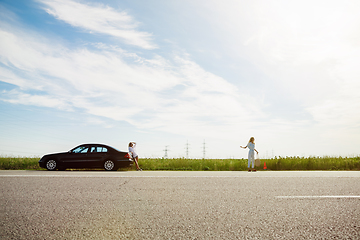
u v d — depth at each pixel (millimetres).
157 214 4574
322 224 4109
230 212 4711
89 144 13500
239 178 8750
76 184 7383
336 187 7051
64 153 13219
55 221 4180
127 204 5211
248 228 3930
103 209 4848
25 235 3629
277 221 4234
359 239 3568
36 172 10656
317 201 5492
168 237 3584
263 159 16625
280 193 6273
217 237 3596
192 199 5656
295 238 3584
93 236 3609
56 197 5742
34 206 5008
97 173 10359
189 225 4043
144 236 3615
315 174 9961
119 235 3646
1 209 4797
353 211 4781
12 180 8000
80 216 4434
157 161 17281
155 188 6875
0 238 3512
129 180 8219
